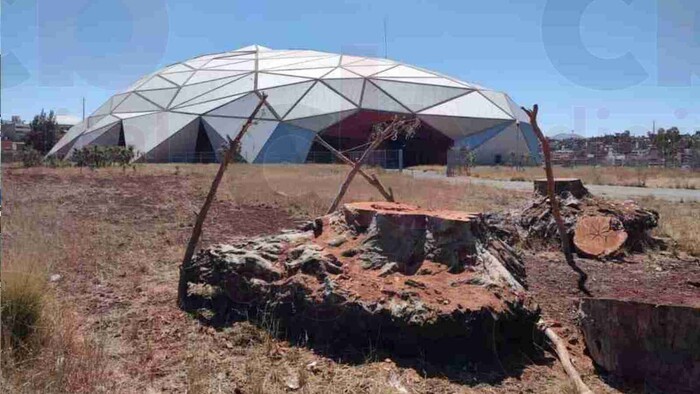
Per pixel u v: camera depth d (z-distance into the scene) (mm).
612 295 5137
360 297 3717
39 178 16750
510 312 3711
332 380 3309
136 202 11664
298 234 4988
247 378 3287
